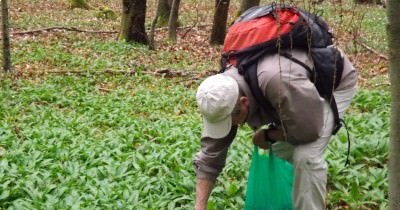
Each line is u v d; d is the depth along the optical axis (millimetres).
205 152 3924
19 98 10180
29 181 5543
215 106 3459
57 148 6902
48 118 8805
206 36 20609
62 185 5605
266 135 4027
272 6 3662
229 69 3666
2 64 13156
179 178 5660
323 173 3828
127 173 5945
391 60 2570
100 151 6812
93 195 5297
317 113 3518
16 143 7191
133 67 13680
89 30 19922
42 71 12789
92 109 9445
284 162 4438
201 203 3959
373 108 8930
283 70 3457
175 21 18922
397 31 2527
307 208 3840
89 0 28625
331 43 3742
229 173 5793
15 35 17891
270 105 3617
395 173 2637
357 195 5172
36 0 26906
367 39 19406
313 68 3584
